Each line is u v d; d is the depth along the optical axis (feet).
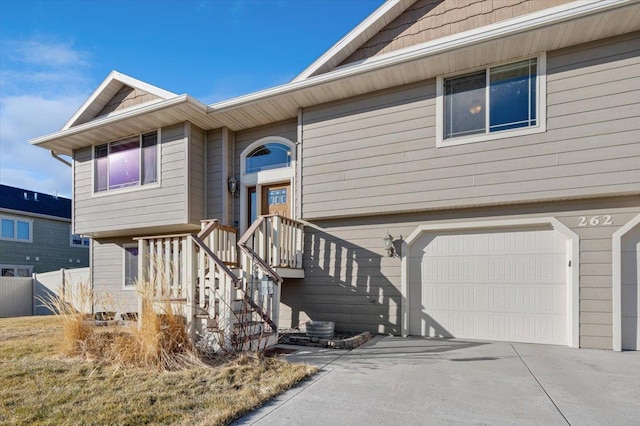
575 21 17.04
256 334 17.28
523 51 19.30
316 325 20.35
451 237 21.85
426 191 21.45
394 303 22.45
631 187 17.38
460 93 21.16
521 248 20.30
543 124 19.12
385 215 23.21
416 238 22.38
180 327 15.58
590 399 11.47
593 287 18.44
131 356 14.84
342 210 23.56
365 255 23.48
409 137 22.15
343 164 23.84
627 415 10.34
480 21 21.24
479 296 20.99
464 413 10.41
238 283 16.49
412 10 23.09
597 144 18.08
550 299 19.52
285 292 25.32
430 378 13.48
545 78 19.21
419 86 22.13
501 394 11.87
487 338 20.61
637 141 17.43
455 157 20.90
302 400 11.34
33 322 30.27
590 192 18.04
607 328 18.11
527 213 19.98
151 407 10.56
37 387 12.23
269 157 28.43
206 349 15.79
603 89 18.16
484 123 20.48
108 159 31.58
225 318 15.94
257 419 10.03
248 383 12.53
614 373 14.15
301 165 25.14
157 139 28.96
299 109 25.54
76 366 14.56
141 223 29.17
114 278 34.65
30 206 61.11
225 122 28.07
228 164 28.96
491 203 20.08
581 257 18.72
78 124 31.96
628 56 17.85
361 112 23.61
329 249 24.50
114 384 12.46
